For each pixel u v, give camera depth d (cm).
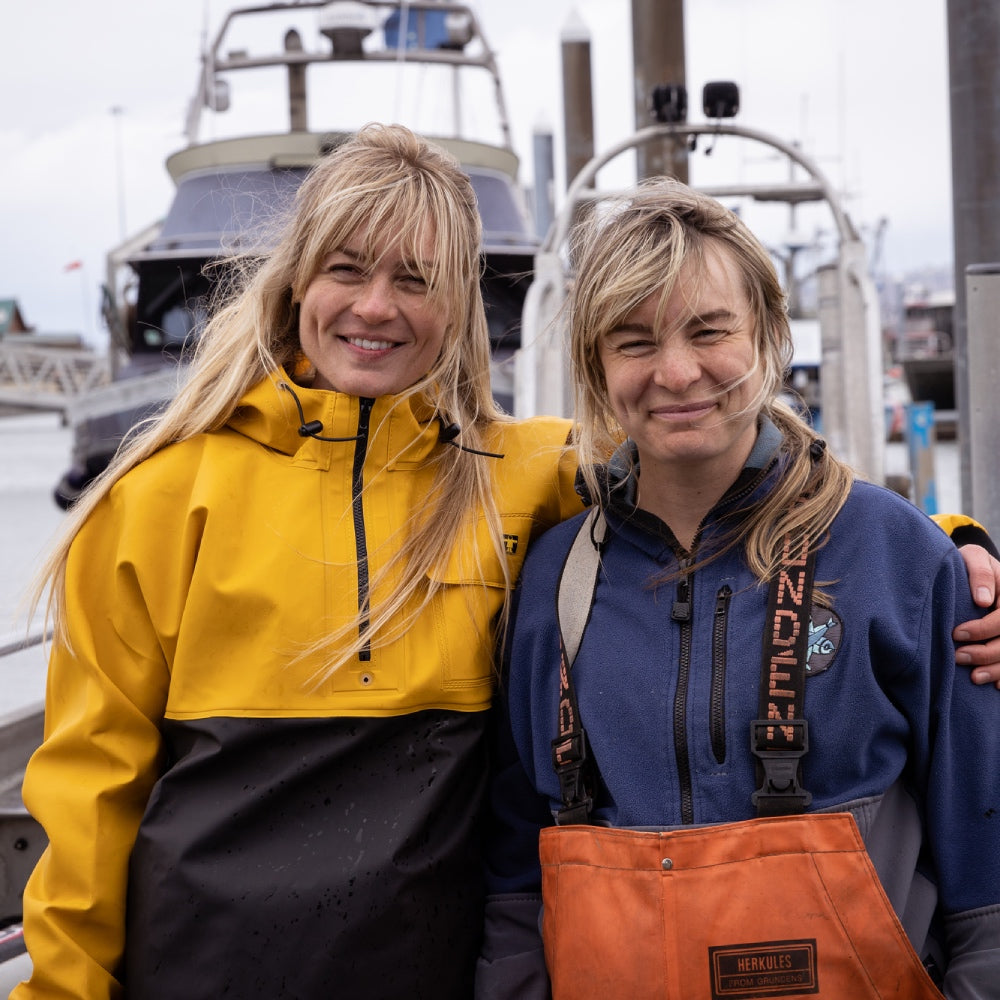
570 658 173
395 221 177
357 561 180
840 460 176
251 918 170
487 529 187
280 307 192
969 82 425
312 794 176
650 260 157
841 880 148
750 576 166
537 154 1105
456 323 188
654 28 564
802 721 156
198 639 178
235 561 180
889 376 2662
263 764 176
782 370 169
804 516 166
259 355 187
